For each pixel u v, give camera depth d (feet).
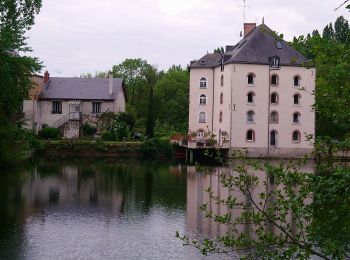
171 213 88.74
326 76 29.60
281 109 226.17
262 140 224.33
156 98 316.40
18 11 115.96
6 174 139.85
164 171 160.76
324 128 223.30
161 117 319.88
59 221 80.79
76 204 96.73
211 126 245.45
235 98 222.48
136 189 118.62
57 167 164.45
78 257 60.80
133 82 364.58
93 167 168.96
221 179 30.12
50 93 253.85
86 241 68.28
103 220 82.12
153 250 64.03
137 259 60.39
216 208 92.89
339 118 29.43
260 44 229.25
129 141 231.30
